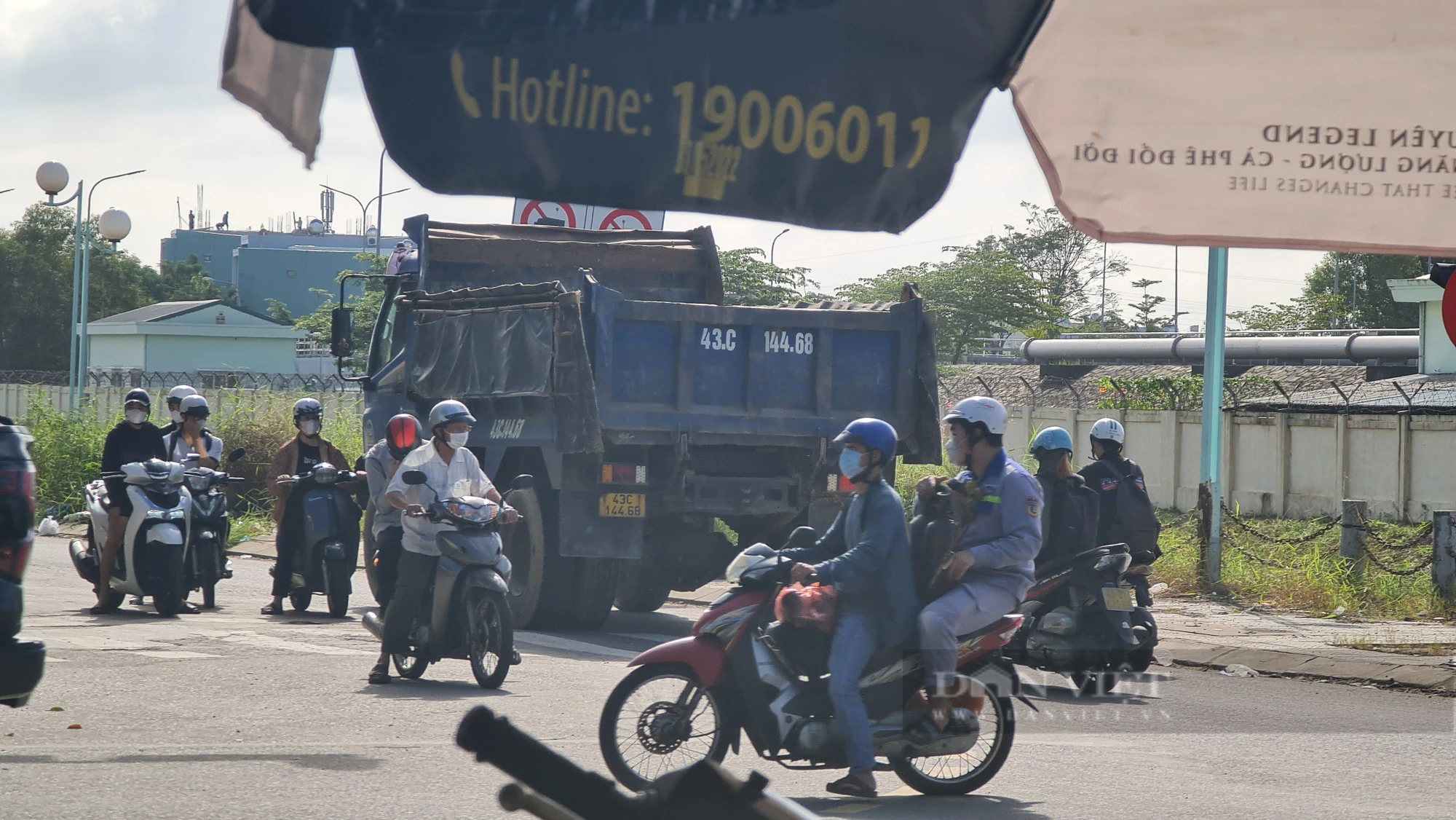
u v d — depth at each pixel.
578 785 3.53
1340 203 6.84
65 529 51.31
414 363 31.03
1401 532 47.09
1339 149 6.80
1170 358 99.12
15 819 12.92
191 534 29.19
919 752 14.55
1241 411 56.69
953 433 15.04
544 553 27.20
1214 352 34.97
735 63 6.15
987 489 14.77
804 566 14.25
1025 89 6.75
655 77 6.09
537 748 3.54
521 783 3.54
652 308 26.25
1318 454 53.75
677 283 32.81
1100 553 21.45
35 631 25.34
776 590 14.56
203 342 153.38
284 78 5.99
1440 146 6.79
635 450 26.69
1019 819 13.86
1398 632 28.11
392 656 21.08
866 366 27.55
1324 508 53.44
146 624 26.64
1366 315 164.75
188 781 14.48
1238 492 56.81
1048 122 6.76
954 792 14.90
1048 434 21.80
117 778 14.59
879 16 6.17
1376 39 6.75
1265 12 6.73
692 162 6.14
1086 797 14.80
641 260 32.53
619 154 6.11
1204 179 6.79
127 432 28.94
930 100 6.23
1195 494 57.19
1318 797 14.88
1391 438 51.16
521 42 5.98
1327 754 17.27
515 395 27.31
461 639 20.75
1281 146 6.79
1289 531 47.50
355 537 28.69
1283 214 6.82
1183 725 19.16
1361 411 52.16
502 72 6.00
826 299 30.58
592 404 25.61
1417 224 6.80
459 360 29.53
